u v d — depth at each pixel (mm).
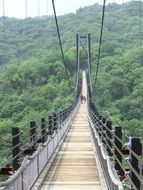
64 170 12594
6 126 13039
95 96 49312
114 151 8562
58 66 54625
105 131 12000
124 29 72938
